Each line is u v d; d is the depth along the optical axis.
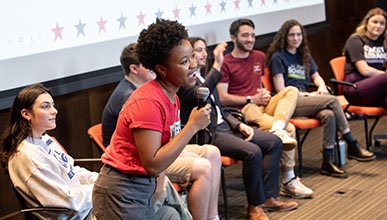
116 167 2.38
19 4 3.59
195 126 2.34
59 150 3.00
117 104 3.45
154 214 2.53
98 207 2.42
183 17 4.66
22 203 2.83
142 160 2.30
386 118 6.17
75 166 3.18
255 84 4.55
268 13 5.45
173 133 2.41
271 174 4.02
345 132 4.88
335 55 6.57
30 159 2.77
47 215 2.80
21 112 2.83
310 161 5.05
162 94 2.35
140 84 3.54
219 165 3.51
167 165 2.30
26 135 2.83
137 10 4.32
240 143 3.86
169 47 2.29
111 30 4.16
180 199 2.92
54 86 3.79
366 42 5.18
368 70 5.04
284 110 4.43
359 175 4.65
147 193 2.42
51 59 3.79
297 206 4.10
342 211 3.98
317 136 5.77
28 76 3.68
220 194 4.46
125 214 2.37
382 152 5.17
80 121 4.07
